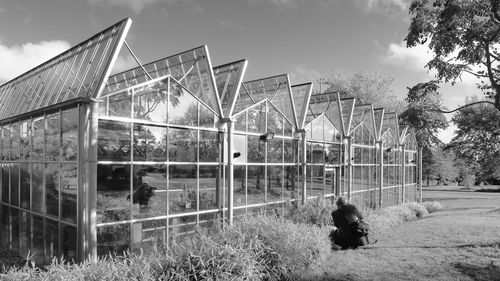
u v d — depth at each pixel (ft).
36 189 32.17
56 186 28.68
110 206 26.61
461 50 25.32
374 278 23.97
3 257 34.24
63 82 33.27
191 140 33.40
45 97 35.58
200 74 37.27
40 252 31.01
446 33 24.22
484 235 37.40
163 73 41.78
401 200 75.82
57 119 29.01
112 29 30.50
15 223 36.47
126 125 28.09
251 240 24.30
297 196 47.14
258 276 22.68
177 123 32.09
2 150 41.19
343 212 34.30
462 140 76.74
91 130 25.63
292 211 42.29
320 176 52.06
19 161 36.01
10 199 38.01
